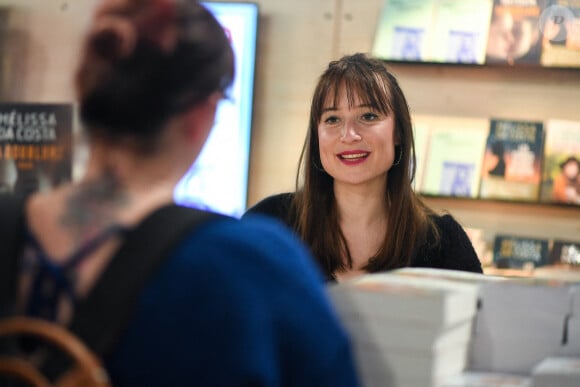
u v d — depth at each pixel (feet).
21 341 3.08
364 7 14.12
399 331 4.18
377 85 8.30
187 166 3.45
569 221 13.32
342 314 4.29
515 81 13.51
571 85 13.34
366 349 4.25
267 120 14.42
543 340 4.59
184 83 3.30
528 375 4.62
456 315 4.32
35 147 13.85
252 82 13.93
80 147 3.45
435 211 9.05
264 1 14.35
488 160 13.12
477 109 13.61
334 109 8.36
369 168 8.23
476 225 13.57
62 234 3.21
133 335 3.07
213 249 3.19
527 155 13.03
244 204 13.92
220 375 3.08
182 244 3.18
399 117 8.50
